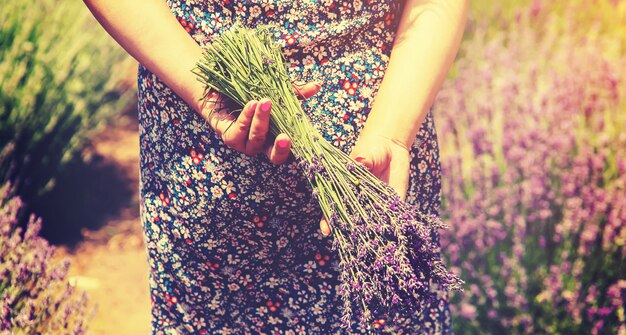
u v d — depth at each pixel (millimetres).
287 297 1960
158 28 1812
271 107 1779
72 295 2473
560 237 2629
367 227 1750
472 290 2645
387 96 1838
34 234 2547
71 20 3963
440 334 1983
